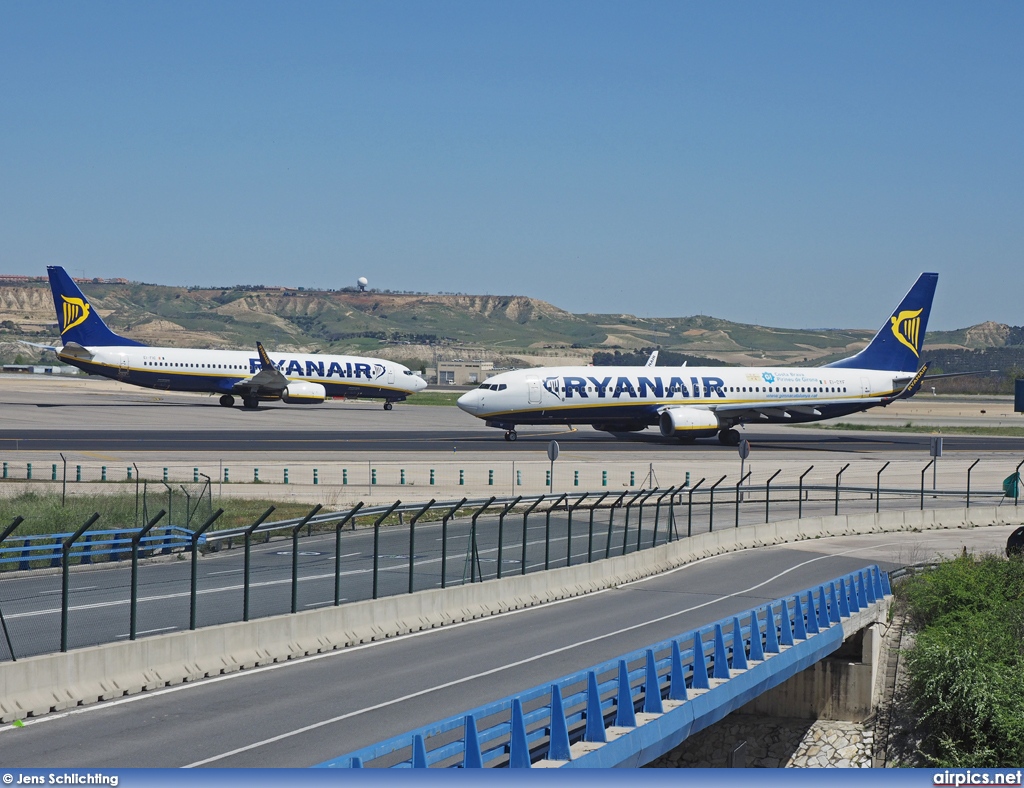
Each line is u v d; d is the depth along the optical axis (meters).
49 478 63.69
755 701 37.81
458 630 33.16
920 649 37.06
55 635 27.12
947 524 63.50
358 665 28.19
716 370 100.44
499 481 68.62
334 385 125.00
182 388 117.69
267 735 21.62
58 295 116.38
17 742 20.91
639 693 24.69
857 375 105.06
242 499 56.53
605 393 93.50
